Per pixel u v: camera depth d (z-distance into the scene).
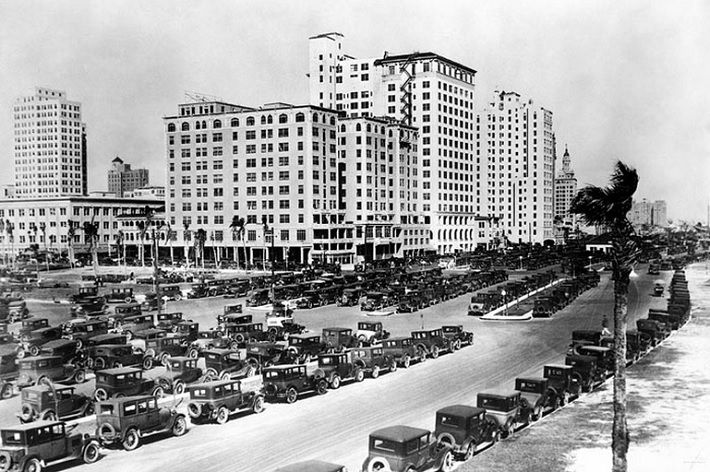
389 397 36.91
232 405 32.50
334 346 48.47
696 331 58.12
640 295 88.81
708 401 34.84
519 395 30.50
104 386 33.22
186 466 26.11
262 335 51.72
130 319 57.94
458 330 52.47
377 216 164.38
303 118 144.00
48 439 25.09
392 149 171.50
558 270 135.75
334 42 195.38
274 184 147.75
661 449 27.59
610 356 41.50
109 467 26.03
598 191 24.61
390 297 80.06
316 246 145.50
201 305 82.00
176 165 158.12
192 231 156.88
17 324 63.69
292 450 27.95
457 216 196.38
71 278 116.62
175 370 37.81
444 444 25.42
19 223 149.38
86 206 151.62
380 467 23.11
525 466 25.42
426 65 186.25
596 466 25.34
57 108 136.62
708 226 148.62
